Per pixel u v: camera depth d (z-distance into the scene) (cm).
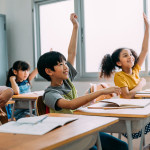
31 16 458
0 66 463
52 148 72
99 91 134
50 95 143
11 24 485
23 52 471
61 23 429
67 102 135
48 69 154
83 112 129
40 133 85
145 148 229
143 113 121
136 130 124
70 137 80
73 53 192
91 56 395
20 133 87
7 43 489
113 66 282
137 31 353
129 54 268
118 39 370
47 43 446
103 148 133
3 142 77
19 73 345
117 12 370
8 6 486
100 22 385
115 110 132
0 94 149
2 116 212
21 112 322
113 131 128
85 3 397
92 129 90
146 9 342
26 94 296
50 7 440
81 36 399
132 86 262
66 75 155
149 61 339
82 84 396
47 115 119
